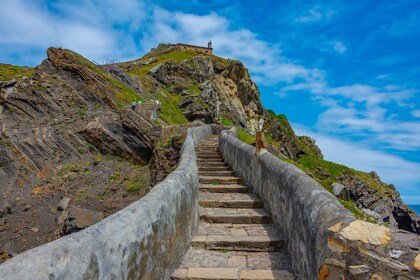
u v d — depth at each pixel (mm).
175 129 24578
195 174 6523
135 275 2982
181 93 40625
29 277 1704
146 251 3303
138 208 3287
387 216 29703
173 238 4445
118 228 2732
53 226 18938
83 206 20312
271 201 6648
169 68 44531
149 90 37719
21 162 23906
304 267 3859
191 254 5207
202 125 22750
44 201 21016
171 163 21688
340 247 2648
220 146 14508
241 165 10023
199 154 14273
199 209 7344
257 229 6207
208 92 40156
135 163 26266
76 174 23688
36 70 31344
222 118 40219
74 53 33375
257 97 55750
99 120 26984
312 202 3709
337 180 31359
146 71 43531
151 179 22172
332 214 3072
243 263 4891
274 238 5527
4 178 22641
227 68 51844
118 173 24234
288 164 5891
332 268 2736
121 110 27750
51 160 24797
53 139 25766
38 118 28062
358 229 2590
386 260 2270
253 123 48219
